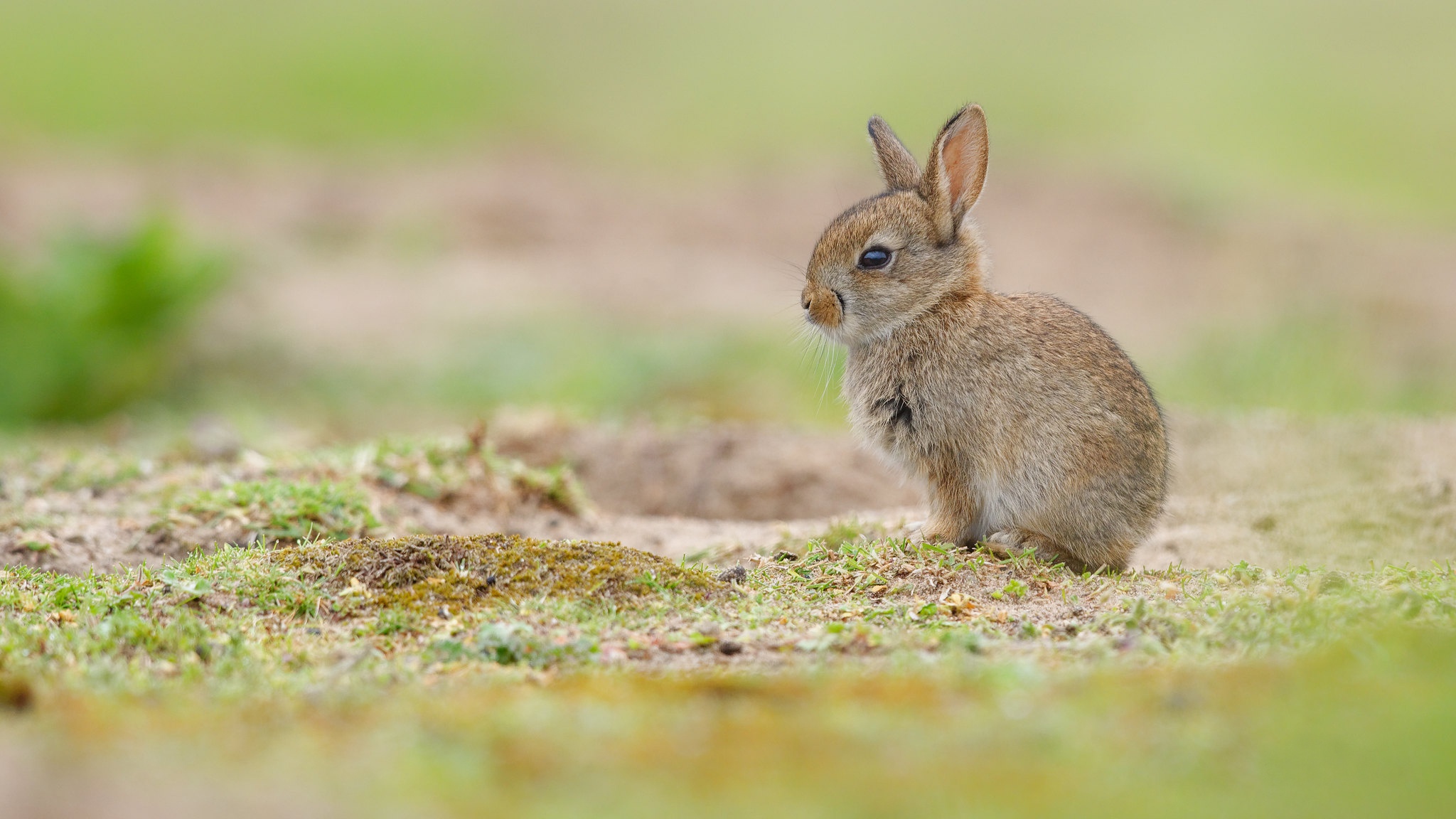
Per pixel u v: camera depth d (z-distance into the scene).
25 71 35.72
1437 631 5.82
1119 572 8.49
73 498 10.70
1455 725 4.55
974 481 8.59
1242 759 4.51
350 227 26.72
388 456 11.41
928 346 8.62
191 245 20.14
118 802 4.09
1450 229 27.31
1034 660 5.88
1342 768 4.40
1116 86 38.53
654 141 34.44
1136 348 19.48
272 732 4.84
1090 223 27.05
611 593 7.28
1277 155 32.59
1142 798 4.25
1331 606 6.32
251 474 10.96
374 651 6.41
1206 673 5.50
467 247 25.77
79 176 28.42
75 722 4.95
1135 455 8.40
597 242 26.45
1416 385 17.31
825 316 8.77
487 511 11.10
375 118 35.25
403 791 4.23
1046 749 4.60
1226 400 16.53
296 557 7.72
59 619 6.85
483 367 18.95
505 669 6.09
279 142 32.75
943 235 8.71
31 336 17.86
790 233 27.12
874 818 4.10
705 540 10.60
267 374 19.14
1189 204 28.42
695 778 4.38
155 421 16.23
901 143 9.64
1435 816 4.11
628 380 18.20
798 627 6.77
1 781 4.23
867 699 5.19
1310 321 19.08
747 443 13.74
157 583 7.44
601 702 5.27
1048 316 8.66
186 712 5.16
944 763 4.50
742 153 33.31
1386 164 32.06
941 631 6.46
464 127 35.25
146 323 18.55
